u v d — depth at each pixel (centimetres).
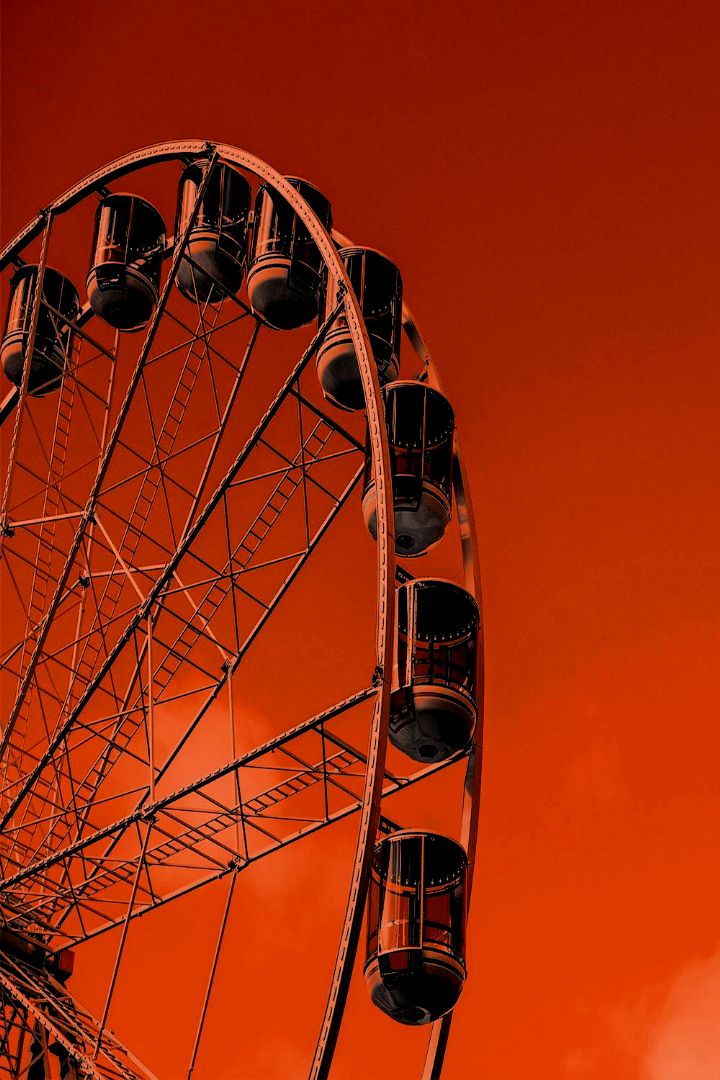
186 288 2006
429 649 1700
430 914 1508
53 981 1683
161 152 1955
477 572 1855
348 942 1285
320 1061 1252
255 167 1823
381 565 1456
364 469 1803
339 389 1778
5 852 1788
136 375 1817
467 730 1684
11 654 1861
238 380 1869
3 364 2117
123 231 2008
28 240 2084
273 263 1822
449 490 1792
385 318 1834
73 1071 1672
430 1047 1592
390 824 1608
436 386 1916
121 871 3005
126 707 1844
